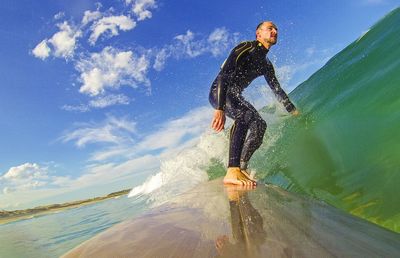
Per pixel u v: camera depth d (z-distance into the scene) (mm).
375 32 5988
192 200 2588
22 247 6465
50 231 7926
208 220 1710
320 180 3246
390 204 2312
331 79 6008
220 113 3916
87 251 1381
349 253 1188
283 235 1369
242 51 4242
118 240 1459
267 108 5688
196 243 1311
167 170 7465
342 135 3729
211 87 4617
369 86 4379
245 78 4457
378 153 2939
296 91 7570
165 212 2115
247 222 1603
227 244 1267
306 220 1693
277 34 4488
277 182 3855
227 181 3498
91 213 9906
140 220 1907
